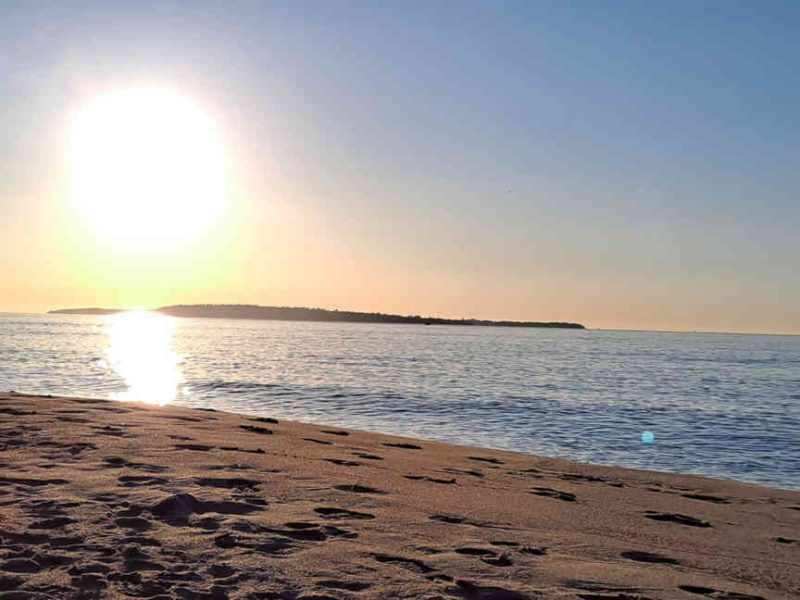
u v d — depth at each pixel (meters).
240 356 60.62
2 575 4.84
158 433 11.62
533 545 6.57
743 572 6.52
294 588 4.91
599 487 11.09
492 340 140.38
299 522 6.56
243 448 10.76
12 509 6.45
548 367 56.84
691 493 11.45
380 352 73.50
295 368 46.88
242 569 5.18
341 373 43.31
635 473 13.24
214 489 7.64
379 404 27.44
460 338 149.75
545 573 5.66
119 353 60.69
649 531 7.89
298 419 22.84
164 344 84.44
